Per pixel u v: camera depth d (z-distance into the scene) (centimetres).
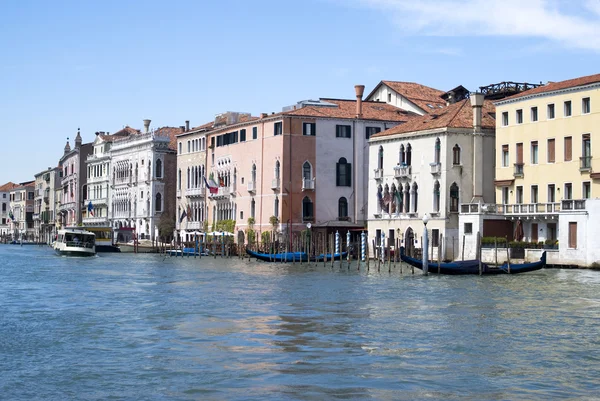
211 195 9006
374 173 7000
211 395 1908
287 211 7569
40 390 1964
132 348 2438
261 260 7019
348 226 7619
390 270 5350
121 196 11200
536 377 2072
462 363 2220
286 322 2925
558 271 5019
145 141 10431
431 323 2886
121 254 8950
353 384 1995
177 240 9181
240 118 8869
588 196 5431
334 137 7669
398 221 6706
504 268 4856
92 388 1978
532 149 5834
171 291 4059
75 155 13112
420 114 7881
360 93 7731
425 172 6438
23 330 2769
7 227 19400
